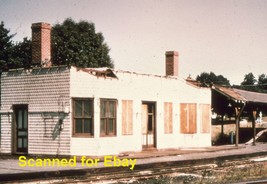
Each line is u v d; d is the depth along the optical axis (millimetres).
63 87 20844
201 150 26141
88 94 20859
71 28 53125
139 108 24047
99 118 20953
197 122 28219
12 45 41000
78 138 20609
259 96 36875
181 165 19344
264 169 18094
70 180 14219
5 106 22672
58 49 49438
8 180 14109
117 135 22281
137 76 24000
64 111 20609
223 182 14523
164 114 25953
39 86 21594
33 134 21594
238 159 22422
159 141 25516
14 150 22359
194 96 28125
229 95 30484
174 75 29953
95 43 54094
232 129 52500
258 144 35094
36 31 22578
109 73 22672
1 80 22875
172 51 30047
